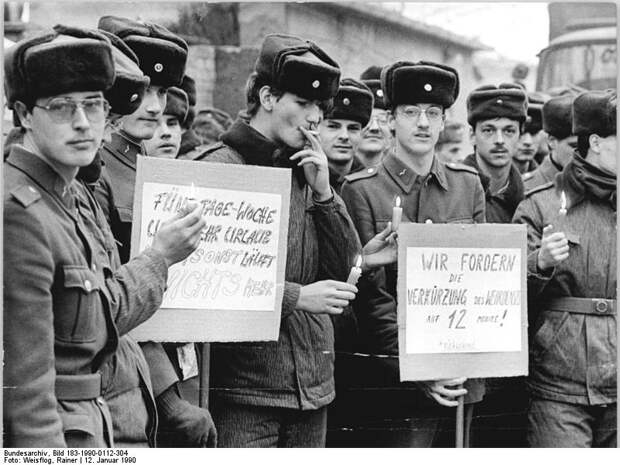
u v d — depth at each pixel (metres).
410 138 3.63
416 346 3.50
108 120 3.08
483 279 3.57
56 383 2.63
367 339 3.62
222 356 3.37
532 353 3.87
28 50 2.65
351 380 3.64
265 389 3.34
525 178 4.12
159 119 3.29
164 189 3.09
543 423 3.83
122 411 2.87
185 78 3.76
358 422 3.66
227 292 3.18
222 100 3.91
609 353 3.83
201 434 3.13
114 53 3.00
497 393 3.87
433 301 3.51
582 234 3.84
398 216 3.46
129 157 3.22
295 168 3.38
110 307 2.67
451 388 3.69
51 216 2.60
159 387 3.11
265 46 3.36
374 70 3.89
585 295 3.84
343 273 3.41
